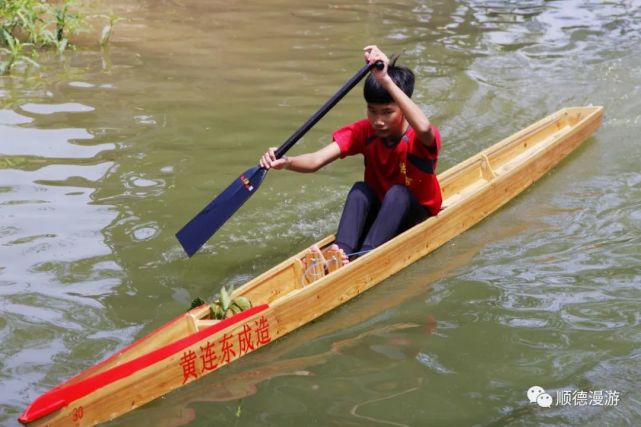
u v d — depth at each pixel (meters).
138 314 4.88
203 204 6.25
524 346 4.64
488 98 8.69
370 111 5.29
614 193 6.67
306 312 4.85
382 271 5.36
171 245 5.67
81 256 5.47
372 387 4.27
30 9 9.81
